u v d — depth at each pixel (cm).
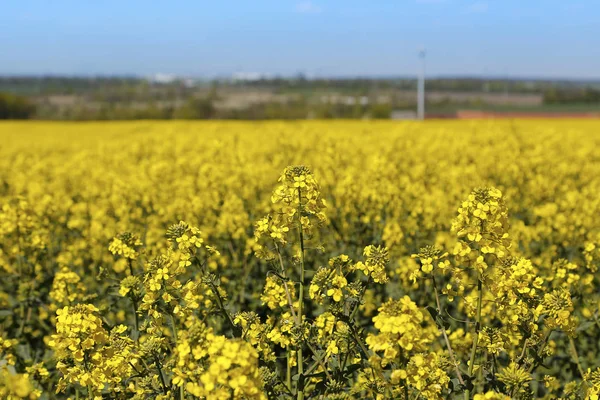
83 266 935
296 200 446
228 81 13738
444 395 412
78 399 436
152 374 412
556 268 555
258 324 418
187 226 434
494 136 1833
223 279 718
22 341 668
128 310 696
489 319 638
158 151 1750
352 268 427
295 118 6406
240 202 988
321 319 411
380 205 972
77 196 1384
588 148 1647
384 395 371
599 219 993
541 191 1244
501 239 398
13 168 1617
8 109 6731
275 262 463
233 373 297
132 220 1094
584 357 621
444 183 1270
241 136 1991
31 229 758
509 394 383
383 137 1884
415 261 777
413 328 320
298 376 397
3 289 807
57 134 3059
